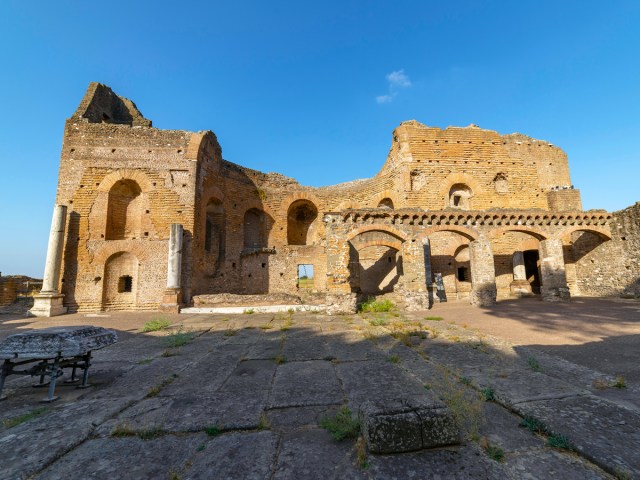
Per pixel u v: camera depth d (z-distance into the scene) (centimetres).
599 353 620
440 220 1620
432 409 318
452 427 308
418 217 1599
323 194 2783
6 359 466
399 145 2342
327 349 745
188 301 1881
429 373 528
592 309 1290
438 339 797
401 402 331
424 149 2342
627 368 524
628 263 1756
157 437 341
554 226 1733
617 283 1822
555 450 295
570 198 2317
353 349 731
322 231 2584
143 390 487
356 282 2198
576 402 388
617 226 1809
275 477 265
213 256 2400
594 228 1814
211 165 2297
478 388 446
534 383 457
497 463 275
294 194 2769
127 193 2050
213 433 345
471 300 1661
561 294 1638
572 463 273
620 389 438
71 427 359
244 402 432
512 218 1692
